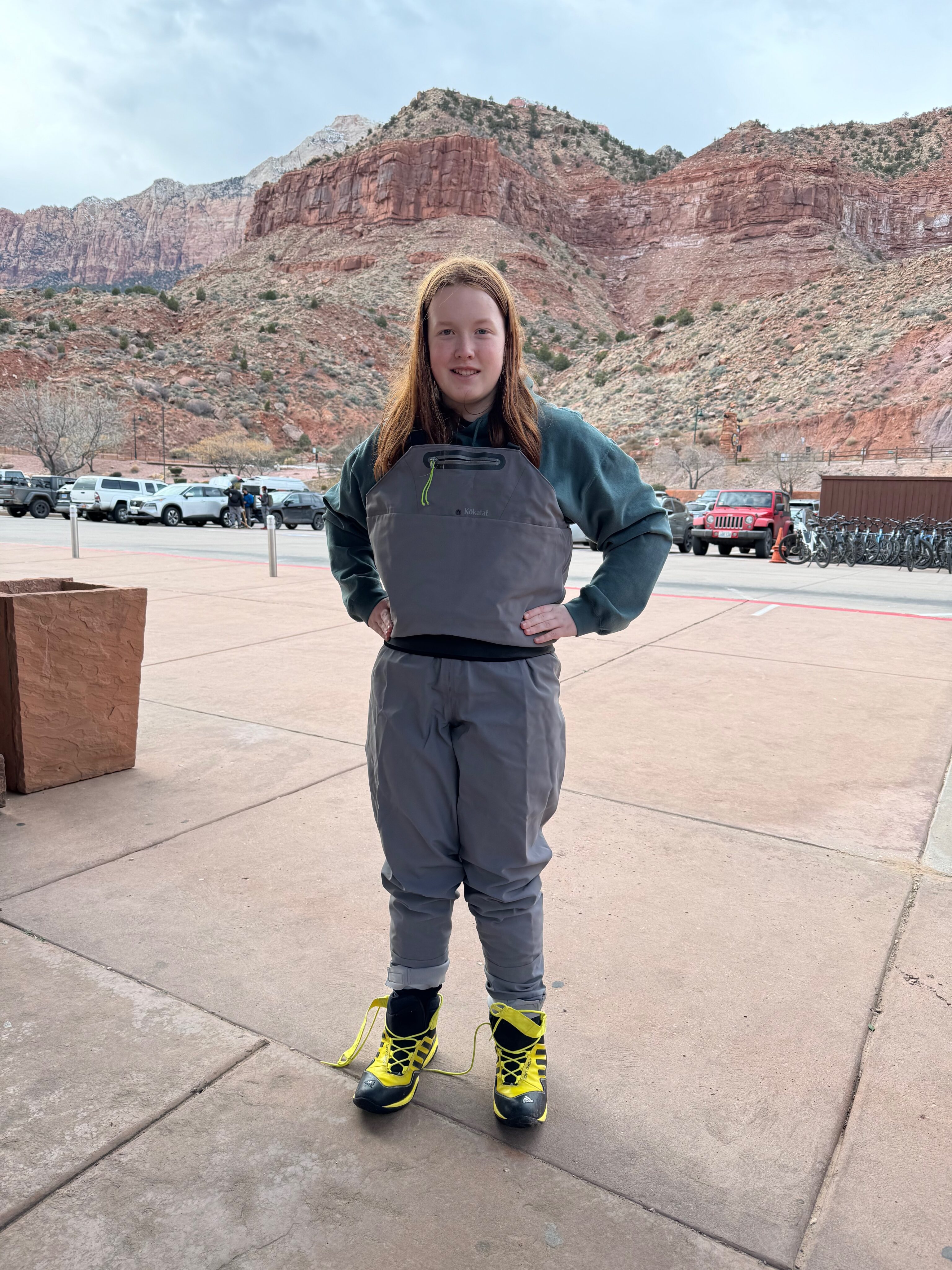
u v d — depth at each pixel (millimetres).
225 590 10797
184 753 4324
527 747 1768
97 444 64625
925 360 72812
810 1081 2037
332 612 9023
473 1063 2094
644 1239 1596
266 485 36844
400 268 173250
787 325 90125
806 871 3152
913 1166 1782
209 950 2535
